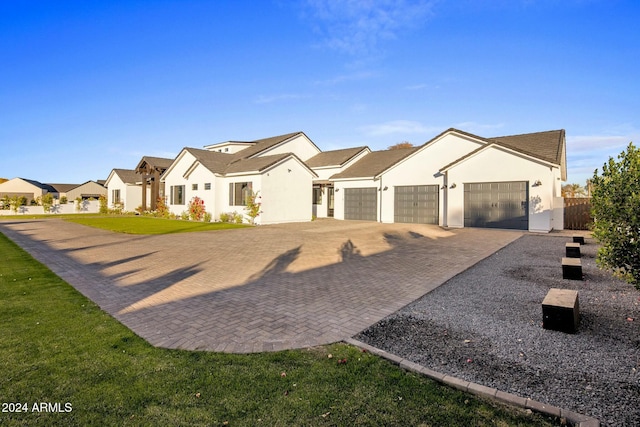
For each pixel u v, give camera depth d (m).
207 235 15.39
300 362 3.63
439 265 8.70
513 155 16.39
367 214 23.42
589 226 6.11
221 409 2.81
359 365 3.56
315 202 28.06
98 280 7.32
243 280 7.32
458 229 17.30
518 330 4.48
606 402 2.90
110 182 37.91
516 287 6.61
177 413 2.76
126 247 12.05
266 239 13.89
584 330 4.47
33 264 9.05
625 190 4.40
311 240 13.52
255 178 20.69
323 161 28.80
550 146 17.22
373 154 28.83
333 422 2.67
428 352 3.87
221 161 25.33
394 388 3.15
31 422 2.64
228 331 4.49
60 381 3.22
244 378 3.29
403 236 14.67
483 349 3.93
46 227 20.55
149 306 5.54
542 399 2.95
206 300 5.87
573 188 31.95
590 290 6.36
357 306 5.52
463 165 17.97
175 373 3.38
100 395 3.00
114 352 3.82
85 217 30.31
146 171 31.91
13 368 3.45
